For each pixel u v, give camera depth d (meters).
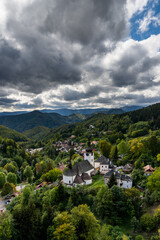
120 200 50.84
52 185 75.62
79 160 103.56
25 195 63.31
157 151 90.69
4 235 36.53
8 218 39.97
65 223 37.78
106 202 49.12
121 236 40.97
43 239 42.12
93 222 40.16
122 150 108.94
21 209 44.53
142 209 50.34
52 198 59.50
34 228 41.94
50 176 97.50
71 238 35.84
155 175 54.09
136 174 72.62
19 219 42.47
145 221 43.47
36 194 67.06
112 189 52.59
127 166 87.06
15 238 38.94
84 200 57.00
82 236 38.84
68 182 69.75
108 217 49.00
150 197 51.41
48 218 43.62
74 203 54.91
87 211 42.97
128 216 49.75
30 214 43.31
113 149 107.62
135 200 51.66
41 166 140.00
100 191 52.91
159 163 80.31
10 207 64.44
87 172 78.25
